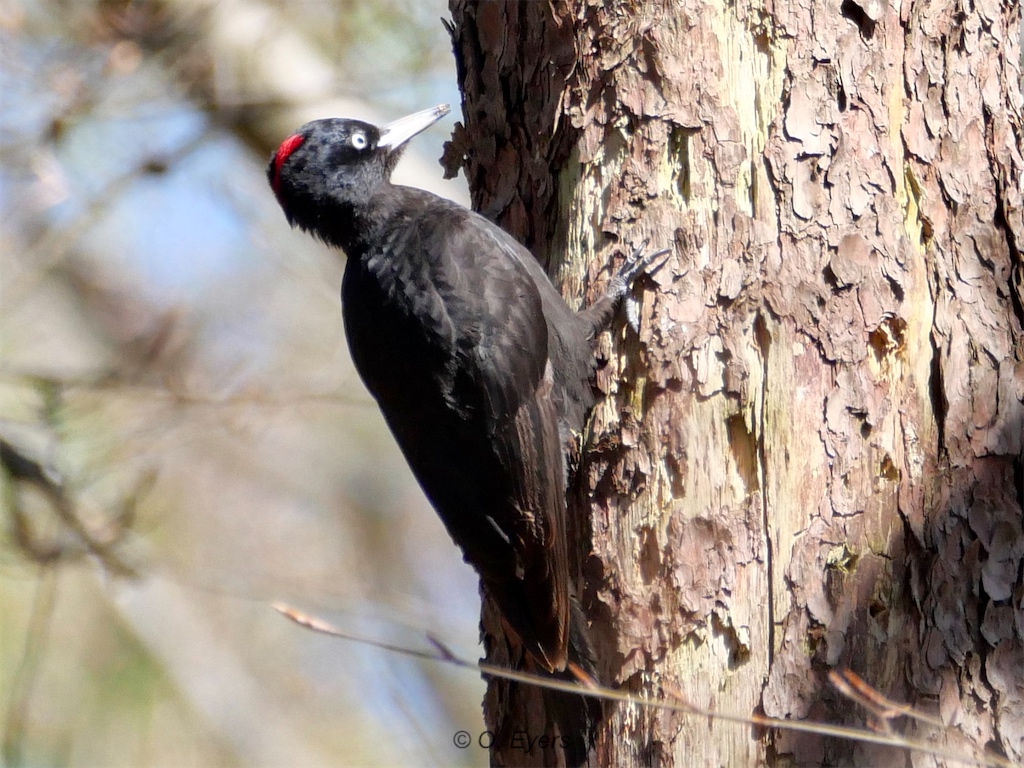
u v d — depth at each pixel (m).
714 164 9.68
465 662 7.73
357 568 22.00
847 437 9.12
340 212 11.64
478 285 10.53
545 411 10.19
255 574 20.59
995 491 9.20
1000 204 9.70
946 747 8.73
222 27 16.36
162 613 20.81
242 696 20.94
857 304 9.28
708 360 9.41
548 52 10.52
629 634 9.34
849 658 8.81
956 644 8.94
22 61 15.17
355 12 16.70
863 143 9.52
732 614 9.04
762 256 9.44
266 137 17.03
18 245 16.58
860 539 8.99
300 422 21.14
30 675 14.62
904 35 9.77
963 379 9.32
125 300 21.36
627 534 9.51
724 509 9.20
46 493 14.31
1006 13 10.21
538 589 9.73
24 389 15.25
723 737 8.91
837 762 8.68
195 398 15.05
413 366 10.63
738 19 9.77
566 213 10.40
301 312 20.44
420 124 12.25
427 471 10.63
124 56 15.29
